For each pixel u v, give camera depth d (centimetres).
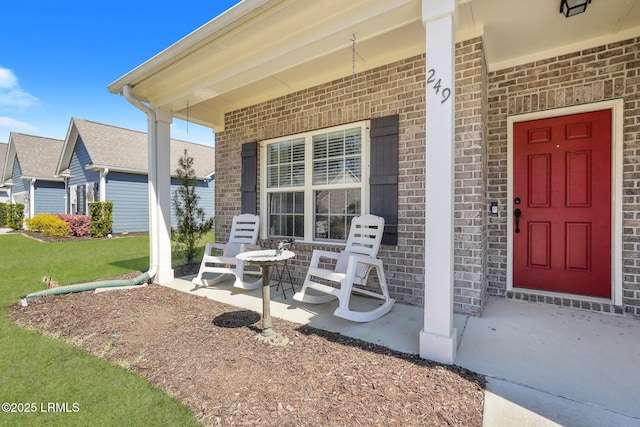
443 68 223
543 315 312
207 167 1606
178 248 598
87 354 243
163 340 266
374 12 250
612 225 317
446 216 224
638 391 188
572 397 182
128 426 165
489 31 303
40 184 1553
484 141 330
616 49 305
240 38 320
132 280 453
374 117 385
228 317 321
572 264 342
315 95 439
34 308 351
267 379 203
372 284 388
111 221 1180
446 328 225
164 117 475
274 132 489
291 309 349
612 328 279
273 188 500
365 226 368
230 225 557
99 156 1219
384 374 207
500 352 238
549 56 339
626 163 305
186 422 166
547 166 353
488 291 383
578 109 329
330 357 232
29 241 1037
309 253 447
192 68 385
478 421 162
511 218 370
